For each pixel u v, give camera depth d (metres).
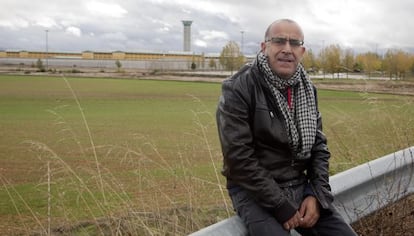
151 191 4.54
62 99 41.97
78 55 197.75
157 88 65.38
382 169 3.50
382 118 6.28
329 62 70.12
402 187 3.72
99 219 4.07
